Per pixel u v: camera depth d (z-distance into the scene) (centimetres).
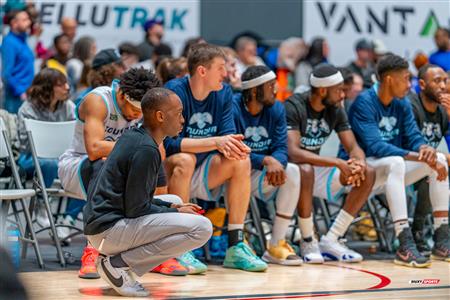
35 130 694
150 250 510
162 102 503
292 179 680
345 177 696
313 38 1177
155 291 533
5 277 185
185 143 629
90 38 999
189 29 1141
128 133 508
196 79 650
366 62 1112
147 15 1120
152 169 498
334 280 593
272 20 1165
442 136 806
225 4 1149
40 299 450
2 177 725
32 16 1033
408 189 785
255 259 636
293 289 546
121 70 721
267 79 688
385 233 785
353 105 761
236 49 1072
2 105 984
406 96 791
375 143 734
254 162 685
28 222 631
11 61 962
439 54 1131
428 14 1194
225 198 679
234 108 698
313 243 702
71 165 599
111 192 504
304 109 721
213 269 644
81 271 582
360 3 1180
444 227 729
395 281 591
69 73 983
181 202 571
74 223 781
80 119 595
